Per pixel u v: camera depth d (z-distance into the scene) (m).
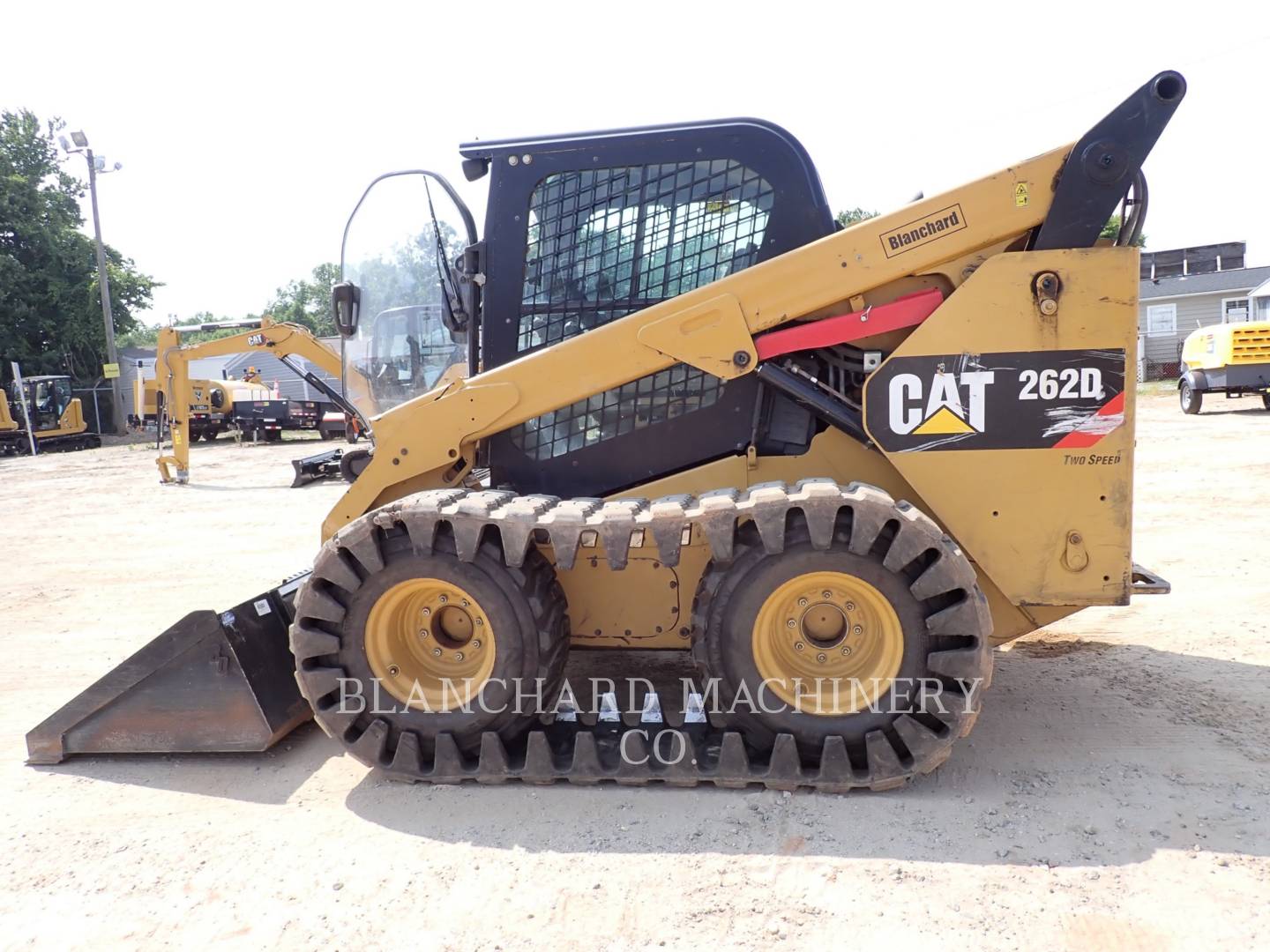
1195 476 10.70
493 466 4.17
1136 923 2.62
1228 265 39.78
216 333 68.88
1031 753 3.75
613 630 3.91
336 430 27.25
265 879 3.07
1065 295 3.43
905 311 3.66
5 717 4.77
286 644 4.16
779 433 3.99
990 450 3.52
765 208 3.91
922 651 3.34
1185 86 3.34
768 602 3.41
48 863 3.22
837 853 3.04
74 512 12.77
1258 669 4.64
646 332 3.77
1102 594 3.51
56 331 37.59
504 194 4.08
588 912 2.79
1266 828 3.10
